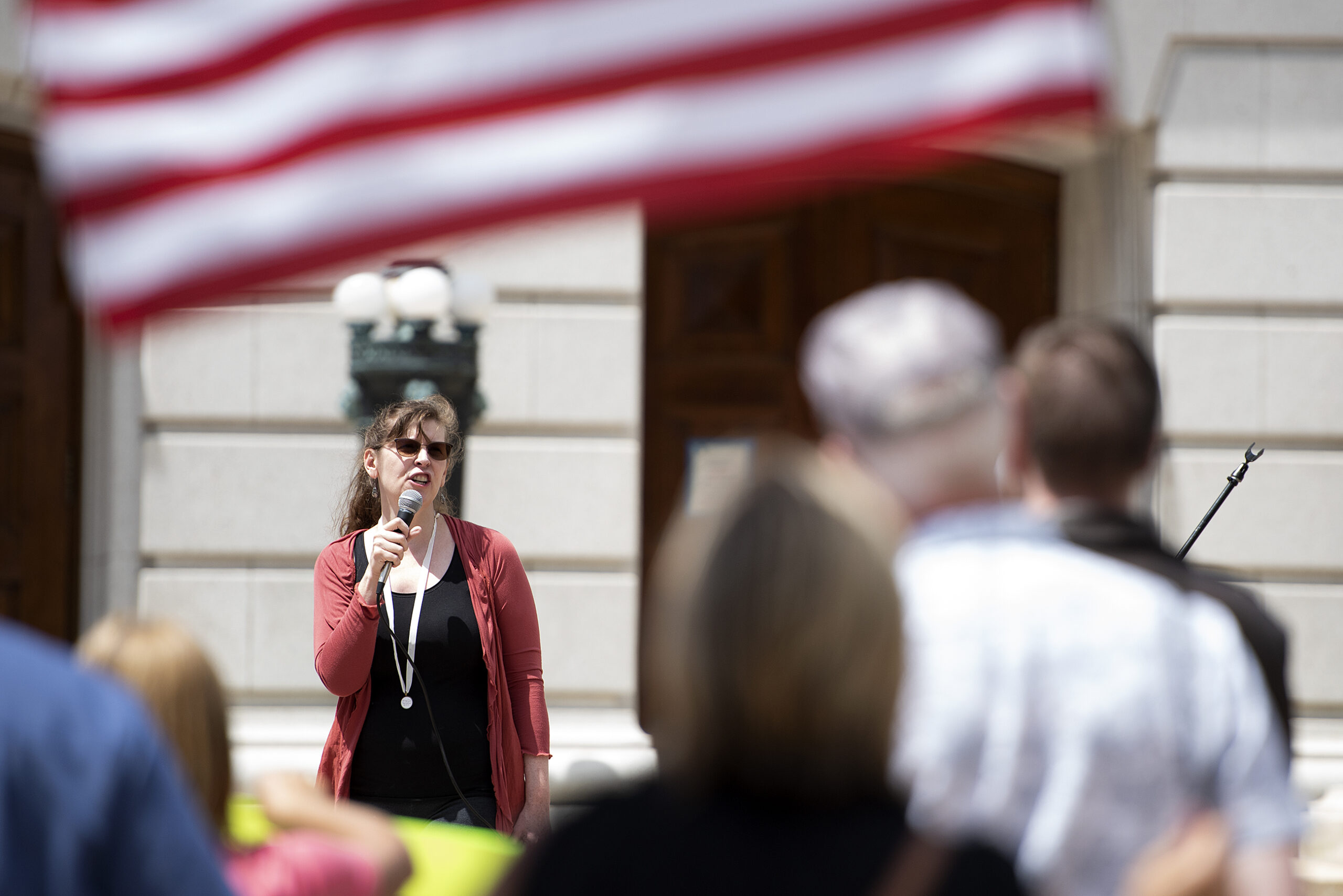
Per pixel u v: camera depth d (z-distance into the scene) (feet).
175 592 64.59
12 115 64.59
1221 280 67.00
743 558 14.33
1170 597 19.63
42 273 67.31
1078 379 21.39
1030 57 17.10
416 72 19.13
